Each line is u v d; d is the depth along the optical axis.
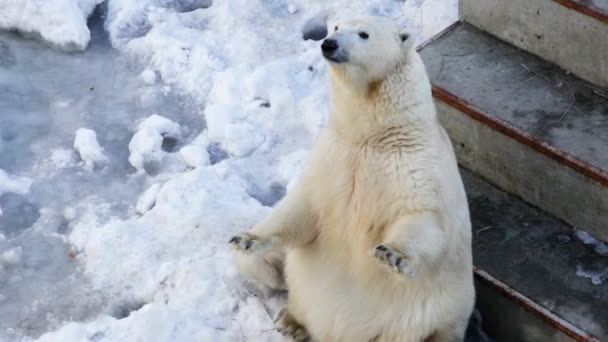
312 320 6.35
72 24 8.14
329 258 6.21
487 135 6.82
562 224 6.70
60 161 7.52
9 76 8.04
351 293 6.17
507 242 6.63
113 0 8.34
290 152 7.44
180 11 8.38
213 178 7.24
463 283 6.11
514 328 6.49
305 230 6.23
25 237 7.13
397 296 6.07
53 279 6.91
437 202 5.89
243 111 7.61
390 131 5.93
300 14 8.20
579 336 6.15
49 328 6.69
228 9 8.21
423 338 6.19
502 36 7.21
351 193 6.07
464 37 7.28
